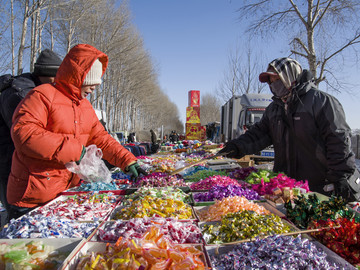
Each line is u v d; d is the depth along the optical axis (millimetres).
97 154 2805
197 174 4211
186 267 1300
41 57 2928
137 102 49125
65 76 2338
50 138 2123
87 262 1446
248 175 3764
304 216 2152
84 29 17953
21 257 1473
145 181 3381
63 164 2422
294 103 2943
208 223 2111
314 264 1537
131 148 12555
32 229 1855
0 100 2713
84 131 2645
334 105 2742
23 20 9719
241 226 1906
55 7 11703
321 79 8398
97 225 2141
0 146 2746
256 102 10172
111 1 20203
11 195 2391
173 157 6727
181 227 1920
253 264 1541
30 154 2123
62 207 2418
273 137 3395
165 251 1405
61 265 1390
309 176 3002
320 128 2799
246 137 3482
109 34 20656
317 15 7941
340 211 2131
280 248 1604
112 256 1460
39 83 2971
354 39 7840
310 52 7977
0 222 3658
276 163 3459
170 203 2367
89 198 2727
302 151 3012
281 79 2936
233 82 20438
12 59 9641
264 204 2588
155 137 19484
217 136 22516
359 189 2664
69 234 1926
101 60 2607
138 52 29562
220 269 1563
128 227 1907
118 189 3221
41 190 2391
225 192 2777
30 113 2166
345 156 2613
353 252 1694
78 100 2475
